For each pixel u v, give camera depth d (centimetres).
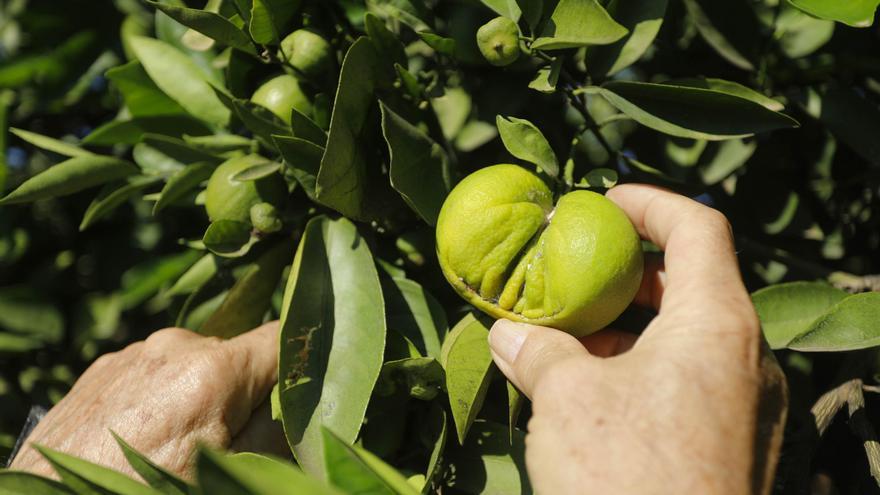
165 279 63
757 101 50
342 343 49
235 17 52
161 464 49
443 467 51
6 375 67
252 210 51
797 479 51
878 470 49
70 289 69
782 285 52
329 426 48
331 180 48
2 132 64
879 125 55
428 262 52
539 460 42
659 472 41
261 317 54
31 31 67
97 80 69
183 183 54
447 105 55
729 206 59
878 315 48
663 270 51
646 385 42
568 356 44
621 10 52
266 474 38
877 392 53
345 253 51
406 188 49
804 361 57
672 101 50
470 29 52
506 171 48
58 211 70
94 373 53
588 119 52
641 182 55
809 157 60
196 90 56
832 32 55
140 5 65
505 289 47
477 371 48
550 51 51
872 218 60
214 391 50
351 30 55
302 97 52
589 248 45
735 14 55
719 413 41
